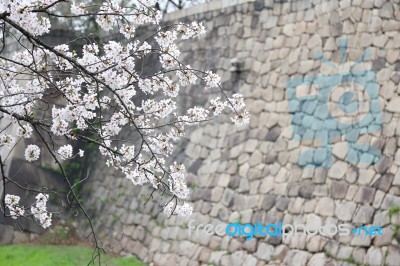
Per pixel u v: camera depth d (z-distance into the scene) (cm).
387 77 1018
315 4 1177
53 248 1362
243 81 1280
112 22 544
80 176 1574
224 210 1182
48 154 1498
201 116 613
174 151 1368
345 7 1116
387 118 993
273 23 1262
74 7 534
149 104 591
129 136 1452
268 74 1228
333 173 1031
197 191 1262
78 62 541
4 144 585
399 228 884
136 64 1555
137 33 1573
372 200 948
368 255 905
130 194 1429
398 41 1022
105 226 1440
